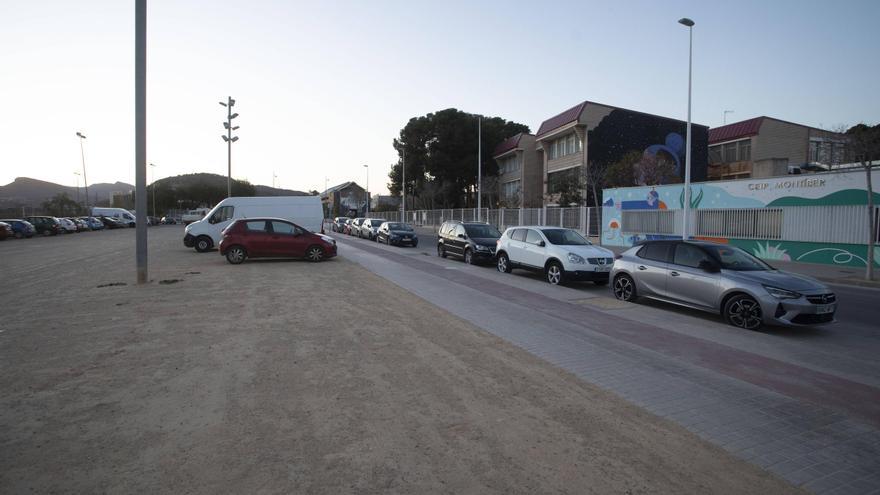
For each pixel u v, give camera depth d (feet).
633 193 86.02
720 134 131.95
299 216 77.05
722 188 71.26
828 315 25.32
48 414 13.46
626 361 19.77
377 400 14.65
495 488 10.05
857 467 11.60
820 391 16.88
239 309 27.91
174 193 341.00
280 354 19.15
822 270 54.24
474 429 12.80
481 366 18.19
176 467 10.71
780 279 26.40
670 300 31.01
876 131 48.37
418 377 16.79
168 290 34.65
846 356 21.61
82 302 29.89
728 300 27.40
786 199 63.16
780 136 123.13
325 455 11.30
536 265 45.60
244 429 12.60
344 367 17.69
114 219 196.95
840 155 64.39
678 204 77.66
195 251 72.49
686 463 11.37
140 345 20.25
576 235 46.96
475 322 26.30
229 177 110.11
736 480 10.74
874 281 45.52
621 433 12.84
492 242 59.00
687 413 14.53
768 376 18.42
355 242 107.45
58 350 19.47
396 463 10.98
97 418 13.21
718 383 17.40
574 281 45.19
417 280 43.24
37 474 10.39
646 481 10.48
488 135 183.01
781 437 13.11
